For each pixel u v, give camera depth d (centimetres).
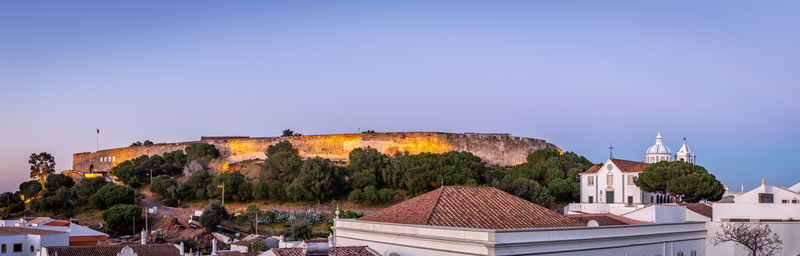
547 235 4744
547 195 12438
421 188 14112
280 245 7912
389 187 14900
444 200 5384
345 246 5156
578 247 4984
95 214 14400
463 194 5547
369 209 13762
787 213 7231
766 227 6406
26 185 17650
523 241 4531
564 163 14538
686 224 6247
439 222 4903
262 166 15825
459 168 14375
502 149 17850
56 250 6384
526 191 12319
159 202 15788
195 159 18600
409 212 5334
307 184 14312
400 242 5019
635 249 5569
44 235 8062
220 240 11231
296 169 15512
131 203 14675
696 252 6375
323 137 18575
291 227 12050
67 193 15100
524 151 18112
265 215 12744
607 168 11681
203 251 9800
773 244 6531
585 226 5234
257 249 9050
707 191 9906
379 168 15212
